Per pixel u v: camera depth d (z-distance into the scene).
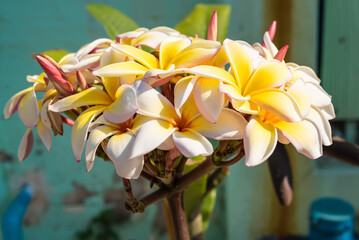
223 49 0.36
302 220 1.05
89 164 0.33
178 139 0.33
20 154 0.41
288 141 0.35
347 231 0.86
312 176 1.02
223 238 1.11
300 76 0.38
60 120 0.37
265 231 1.06
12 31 1.06
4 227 1.08
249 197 1.03
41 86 0.41
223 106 0.34
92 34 1.06
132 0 1.02
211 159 0.38
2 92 1.09
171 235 0.49
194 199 0.50
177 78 0.36
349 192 1.03
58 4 1.04
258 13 0.90
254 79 0.35
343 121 1.02
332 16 0.92
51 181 1.18
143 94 0.34
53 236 1.23
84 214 1.21
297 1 0.89
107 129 0.34
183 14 1.03
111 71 0.34
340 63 0.95
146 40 0.37
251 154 0.32
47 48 1.07
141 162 0.33
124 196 1.19
